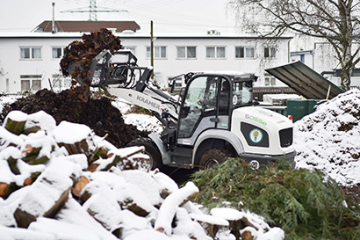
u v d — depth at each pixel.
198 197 5.78
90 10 60.09
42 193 3.91
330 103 11.93
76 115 10.14
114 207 4.29
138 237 4.00
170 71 41.62
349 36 23.78
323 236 5.34
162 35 41.25
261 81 41.34
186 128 9.49
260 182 5.83
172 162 9.66
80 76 9.87
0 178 4.07
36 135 4.38
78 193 4.34
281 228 5.32
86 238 3.72
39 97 10.13
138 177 4.79
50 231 3.65
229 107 9.05
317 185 5.77
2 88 40.16
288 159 8.95
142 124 15.73
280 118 9.12
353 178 10.21
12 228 3.66
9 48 40.09
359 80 33.75
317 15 23.61
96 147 5.04
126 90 10.34
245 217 4.92
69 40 40.47
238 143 8.88
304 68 15.48
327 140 11.20
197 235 4.57
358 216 5.91
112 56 10.34
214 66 41.88
